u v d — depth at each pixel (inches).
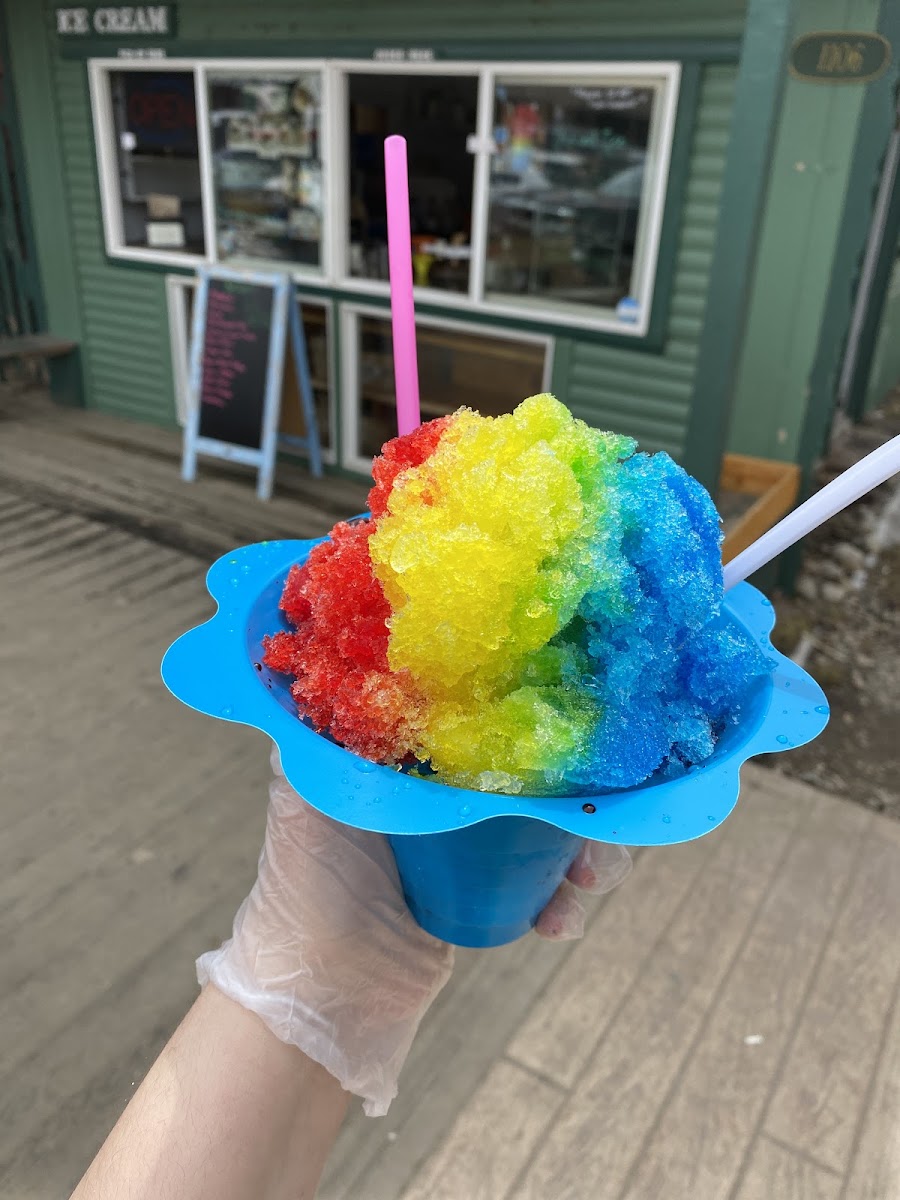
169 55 168.7
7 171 203.2
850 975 82.9
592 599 30.9
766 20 101.6
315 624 35.0
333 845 34.7
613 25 128.5
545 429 32.2
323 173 161.0
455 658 29.3
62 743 105.5
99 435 205.5
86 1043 72.6
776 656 37.8
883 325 244.5
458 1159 67.2
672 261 134.7
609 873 42.0
